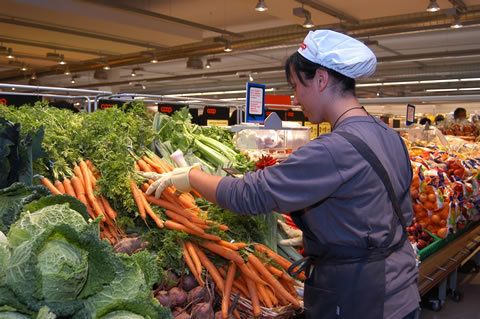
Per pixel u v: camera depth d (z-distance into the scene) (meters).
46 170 2.29
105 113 2.78
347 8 10.62
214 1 10.91
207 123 6.54
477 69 17.72
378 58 16.23
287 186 1.59
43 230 1.23
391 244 1.69
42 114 2.75
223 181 1.75
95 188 2.25
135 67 19.11
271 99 6.39
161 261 2.03
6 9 10.22
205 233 2.15
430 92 24.12
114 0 10.95
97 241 1.29
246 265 2.13
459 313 4.53
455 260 4.13
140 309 1.31
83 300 1.28
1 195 1.57
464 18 10.84
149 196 2.21
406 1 10.13
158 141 2.90
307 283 1.83
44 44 14.28
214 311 2.11
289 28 12.82
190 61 14.99
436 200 3.71
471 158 4.79
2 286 1.19
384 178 1.64
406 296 1.70
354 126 1.68
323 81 1.72
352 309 1.66
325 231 1.68
